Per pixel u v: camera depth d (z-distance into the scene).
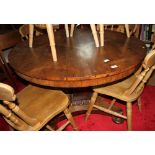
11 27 2.65
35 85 1.60
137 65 1.35
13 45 2.00
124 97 1.45
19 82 2.51
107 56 1.40
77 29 1.99
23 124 1.23
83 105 1.91
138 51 1.46
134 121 1.85
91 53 1.45
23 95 1.50
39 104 1.40
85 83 1.21
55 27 2.20
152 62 1.20
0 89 0.92
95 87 1.57
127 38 1.72
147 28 2.47
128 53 1.44
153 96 2.15
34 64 1.35
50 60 1.38
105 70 1.22
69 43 1.65
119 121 1.83
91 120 1.89
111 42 1.64
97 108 1.77
